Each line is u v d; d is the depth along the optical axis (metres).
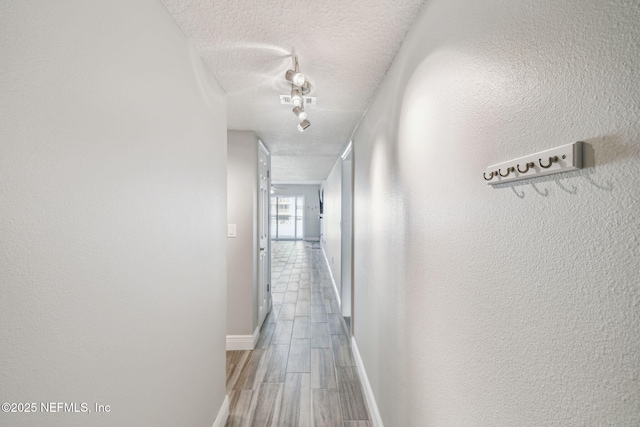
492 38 0.63
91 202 0.69
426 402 1.02
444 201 0.87
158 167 1.00
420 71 1.06
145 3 0.92
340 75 1.58
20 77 0.52
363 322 2.26
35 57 0.55
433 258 0.96
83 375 0.67
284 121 2.44
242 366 2.49
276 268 6.61
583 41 0.42
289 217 12.52
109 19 0.75
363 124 2.28
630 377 0.37
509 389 0.59
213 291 1.57
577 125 0.43
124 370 0.82
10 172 0.51
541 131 0.50
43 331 0.57
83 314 0.67
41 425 0.57
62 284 0.61
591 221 0.41
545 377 0.49
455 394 0.81
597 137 0.40
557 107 0.46
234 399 2.05
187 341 1.25
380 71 1.53
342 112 2.19
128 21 0.83
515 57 0.56
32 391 0.56
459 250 0.79
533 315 0.52
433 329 0.96
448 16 0.84
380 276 1.69
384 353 1.60
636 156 0.35
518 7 0.55
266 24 1.14
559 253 0.47
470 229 0.73
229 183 2.75
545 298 0.49
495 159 0.63
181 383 1.19
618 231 0.38
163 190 1.04
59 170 0.60
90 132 0.68
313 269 6.50
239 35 1.21
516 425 0.57
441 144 0.89
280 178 7.63
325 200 7.70
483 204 0.68
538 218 0.51
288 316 3.66
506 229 0.59
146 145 0.92
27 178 0.54
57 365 0.60
